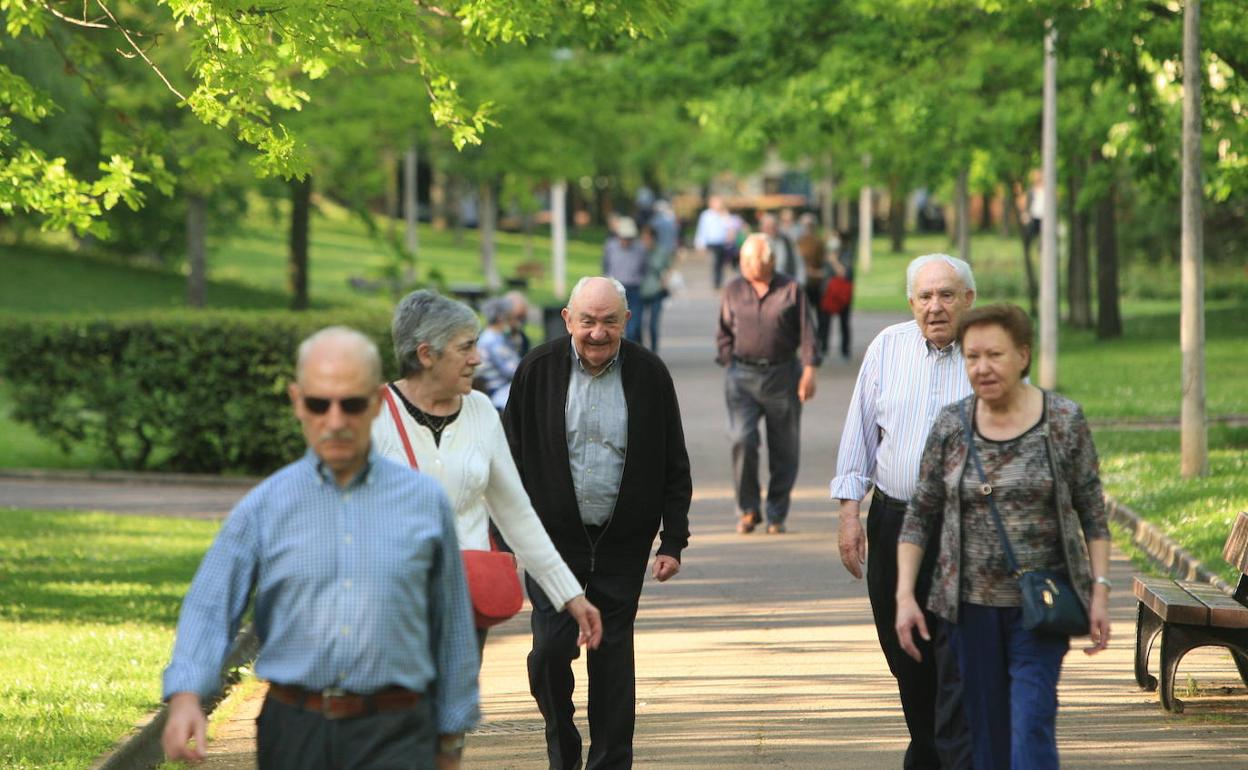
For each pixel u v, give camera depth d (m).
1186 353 38.19
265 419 48.88
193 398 49.06
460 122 27.48
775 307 34.66
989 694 14.62
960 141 66.75
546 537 15.32
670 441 17.55
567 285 144.62
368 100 72.44
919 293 16.92
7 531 37.59
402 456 14.71
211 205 102.19
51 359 49.66
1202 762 18.42
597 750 17.28
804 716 20.88
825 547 33.78
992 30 52.28
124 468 50.59
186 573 32.09
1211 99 44.50
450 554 11.48
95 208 25.20
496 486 15.21
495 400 39.28
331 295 119.50
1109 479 38.97
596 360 17.19
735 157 159.62
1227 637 20.80
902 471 16.98
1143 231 108.06
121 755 18.62
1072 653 24.48
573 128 90.44
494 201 140.38
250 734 20.86
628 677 17.23
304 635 11.09
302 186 76.31
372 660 11.06
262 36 24.84
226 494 46.28
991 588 14.59
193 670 10.88
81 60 31.06
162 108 57.62
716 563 32.28
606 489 17.25
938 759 17.41
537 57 86.56
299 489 11.23
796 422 35.25
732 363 35.16
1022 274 116.81
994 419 14.74
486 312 39.97
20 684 21.72
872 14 53.56
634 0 28.23
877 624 17.45
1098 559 14.50
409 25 25.25
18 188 24.80
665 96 64.75
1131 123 50.03
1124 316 95.88
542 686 17.36
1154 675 22.78
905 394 17.00
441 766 11.85
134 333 49.09
